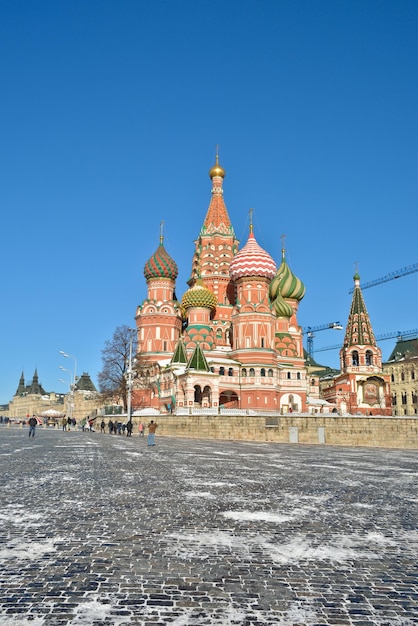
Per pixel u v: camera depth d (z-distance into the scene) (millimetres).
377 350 118375
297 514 12898
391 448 55219
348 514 13047
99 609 6852
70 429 107000
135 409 95625
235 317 103812
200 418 66188
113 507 13258
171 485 17469
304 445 54781
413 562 9078
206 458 30234
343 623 6605
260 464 27031
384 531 11281
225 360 96875
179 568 8516
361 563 8977
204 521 11867
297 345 116875
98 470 21734
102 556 9039
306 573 8414
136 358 97062
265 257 105000
